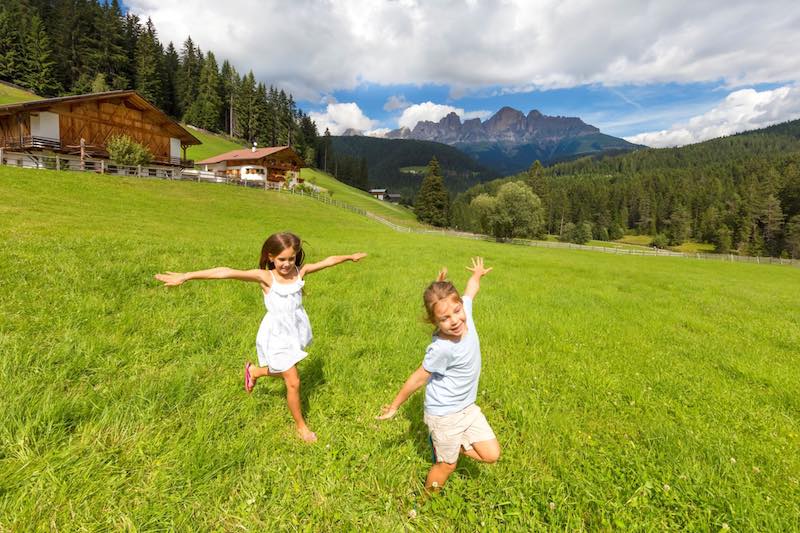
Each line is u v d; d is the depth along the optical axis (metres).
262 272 3.38
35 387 3.33
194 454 2.81
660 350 6.47
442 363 2.69
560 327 7.25
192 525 2.36
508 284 11.83
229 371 4.28
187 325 5.25
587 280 14.83
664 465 3.23
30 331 4.34
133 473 2.67
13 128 37.19
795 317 10.48
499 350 5.84
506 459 3.26
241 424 3.37
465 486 2.95
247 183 55.28
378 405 3.96
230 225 27.00
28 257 7.02
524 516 2.64
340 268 11.76
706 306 11.06
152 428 3.11
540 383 4.75
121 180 33.91
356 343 5.59
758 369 5.68
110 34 94.44
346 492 2.73
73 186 26.72
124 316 5.18
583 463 3.22
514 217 66.88
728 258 61.44
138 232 15.67
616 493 2.88
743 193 121.19
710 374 5.49
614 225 138.25
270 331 3.32
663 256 52.03
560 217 144.25
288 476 2.82
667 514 2.75
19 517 2.21
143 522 2.32
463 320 2.66
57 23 89.06
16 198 19.55
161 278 2.94
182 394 3.55
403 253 18.23
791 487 3.04
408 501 2.78
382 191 152.88
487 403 4.25
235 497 2.61
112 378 3.78
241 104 118.81
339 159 162.75
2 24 77.88
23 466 2.51
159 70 105.19
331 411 3.78
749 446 3.60
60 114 37.09
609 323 7.98
